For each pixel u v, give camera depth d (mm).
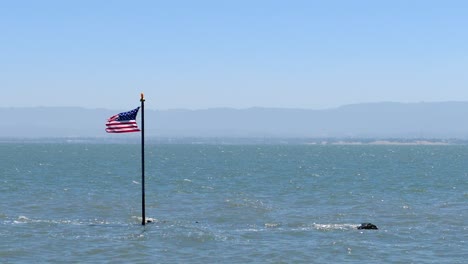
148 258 44469
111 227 57469
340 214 67500
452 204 76875
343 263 43219
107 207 72625
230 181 114938
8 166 162000
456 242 50594
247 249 47406
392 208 72812
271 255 45438
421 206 75000
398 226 59062
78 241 50031
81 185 102875
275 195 88562
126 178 120812
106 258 44375
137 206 74125
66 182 108938
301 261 43719
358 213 68438
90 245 48469
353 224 59750
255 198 83812
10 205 73938
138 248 47406
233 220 63125
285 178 123750
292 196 87125
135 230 55594
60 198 81875
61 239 50781
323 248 47750
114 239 50938
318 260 44031
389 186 104250
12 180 111750
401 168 164625
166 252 46312
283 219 63812
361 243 49656
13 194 86500
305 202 79500
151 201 79375
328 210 71250
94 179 117062
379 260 44125
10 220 61469
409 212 69062
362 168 164625
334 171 149625
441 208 72938
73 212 68500
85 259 44031
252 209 71188
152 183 108875
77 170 146625
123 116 53281
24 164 174250
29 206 73188
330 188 100312
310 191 94812
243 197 84688
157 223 60375
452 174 137375
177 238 51219
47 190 92875
